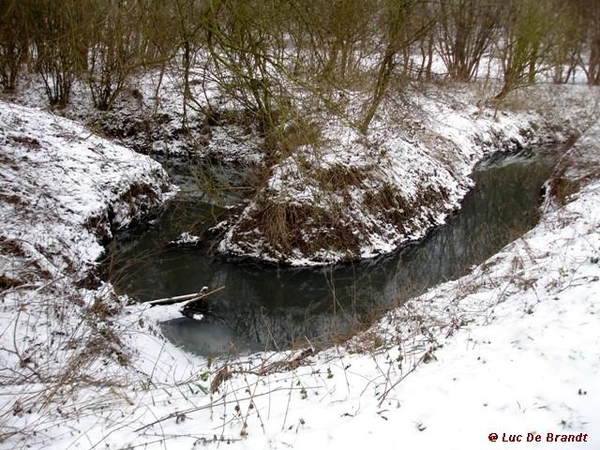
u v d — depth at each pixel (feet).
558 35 74.95
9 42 51.47
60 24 48.34
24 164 36.04
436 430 11.96
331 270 35.65
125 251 36.42
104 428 13.21
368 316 27.81
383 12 42.47
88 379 16.71
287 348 26.03
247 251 36.37
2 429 13.03
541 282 21.50
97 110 59.52
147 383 17.44
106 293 25.08
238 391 15.56
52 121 43.34
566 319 16.51
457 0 74.02
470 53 84.07
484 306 21.44
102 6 44.91
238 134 43.98
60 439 12.74
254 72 31.76
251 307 31.42
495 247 38.11
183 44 29.76
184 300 29.81
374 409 13.15
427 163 48.39
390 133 47.24
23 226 29.35
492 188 53.88
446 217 45.27
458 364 15.20
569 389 12.88
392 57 43.88
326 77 32.73
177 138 56.90
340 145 40.16
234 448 12.00
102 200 37.60
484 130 68.13
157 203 43.83
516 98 76.69
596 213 31.42
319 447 11.80
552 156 67.15
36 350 18.21
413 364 16.05
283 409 13.91
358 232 37.32
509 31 74.74
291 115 30.25
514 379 13.62
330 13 38.58
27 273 22.94
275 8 30.94
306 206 36.42
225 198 44.91
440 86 68.85
